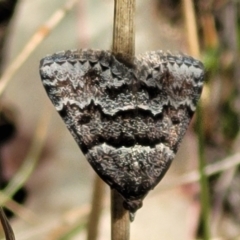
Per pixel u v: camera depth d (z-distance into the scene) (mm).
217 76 304
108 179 215
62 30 293
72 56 215
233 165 290
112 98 216
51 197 286
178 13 299
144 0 298
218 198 298
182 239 281
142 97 216
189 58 220
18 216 284
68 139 289
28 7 296
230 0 311
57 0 296
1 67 303
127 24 217
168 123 217
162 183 284
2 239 280
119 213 223
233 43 310
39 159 289
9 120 294
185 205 284
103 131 215
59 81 214
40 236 280
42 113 291
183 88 218
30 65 292
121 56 217
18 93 293
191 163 288
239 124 309
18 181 285
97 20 294
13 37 295
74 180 287
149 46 295
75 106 215
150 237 281
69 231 279
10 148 293
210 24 306
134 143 215
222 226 295
